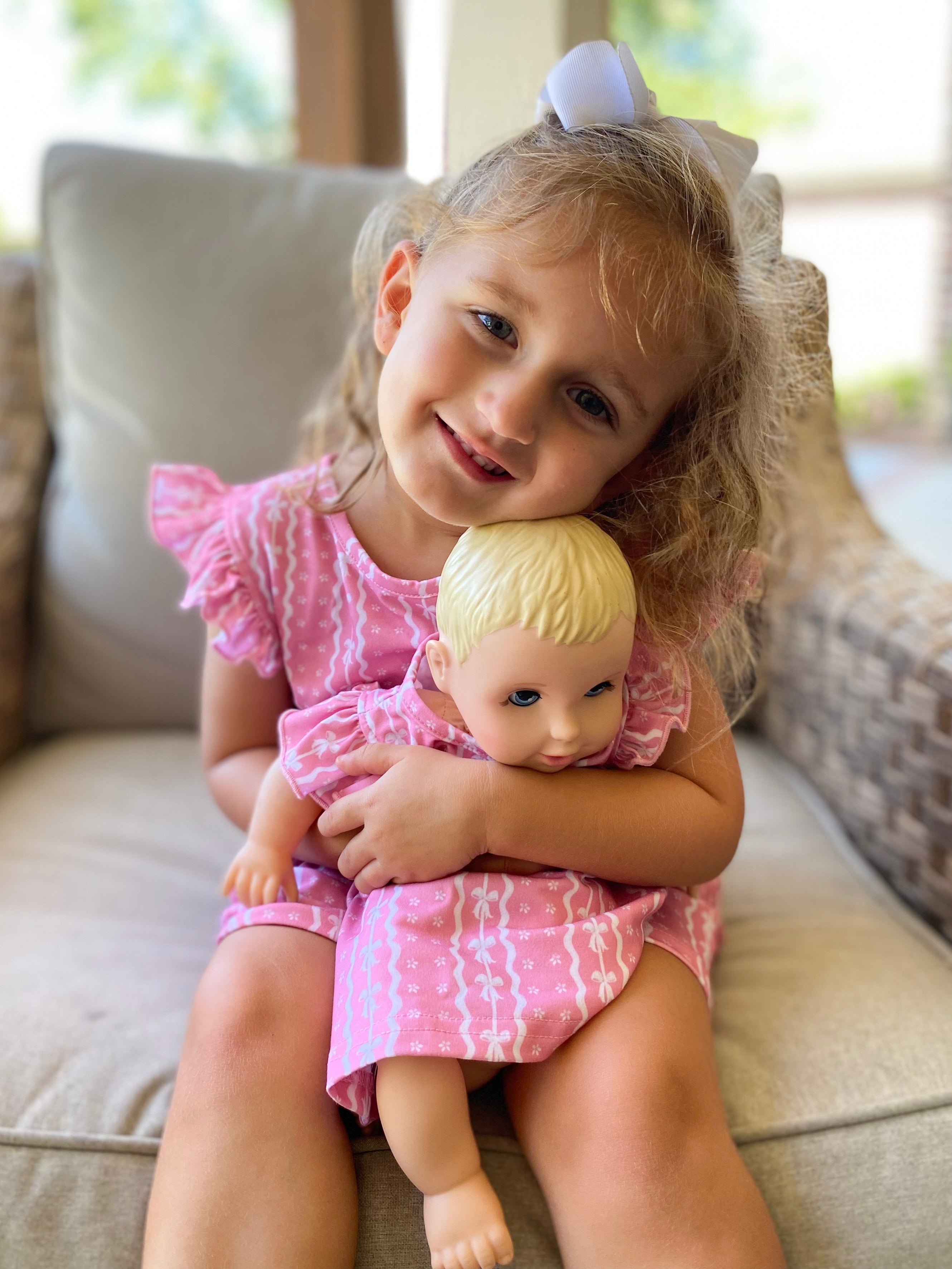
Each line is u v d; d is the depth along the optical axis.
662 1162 0.59
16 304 1.26
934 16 4.77
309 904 0.73
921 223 4.80
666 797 0.71
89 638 1.18
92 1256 0.62
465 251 0.63
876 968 0.78
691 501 0.72
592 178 0.62
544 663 0.60
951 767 0.85
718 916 0.81
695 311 0.64
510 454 0.62
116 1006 0.75
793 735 1.12
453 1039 0.60
